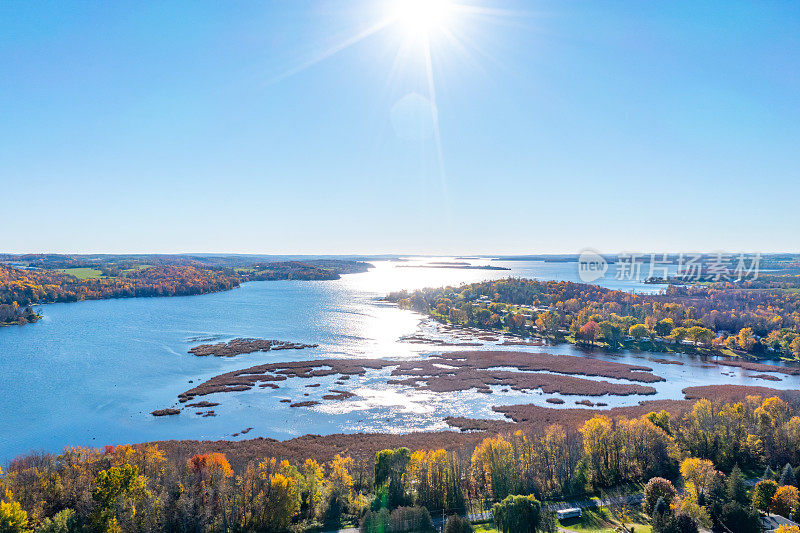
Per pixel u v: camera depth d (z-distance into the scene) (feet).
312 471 212.23
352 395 379.96
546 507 192.03
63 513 163.12
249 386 397.19
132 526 164.45
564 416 329.72
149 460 207.21
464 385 411.13
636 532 173.78
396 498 194.29
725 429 243.60
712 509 181.88
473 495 208.85
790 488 183.01
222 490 182.91
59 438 289.94
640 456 234.79
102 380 410.72
